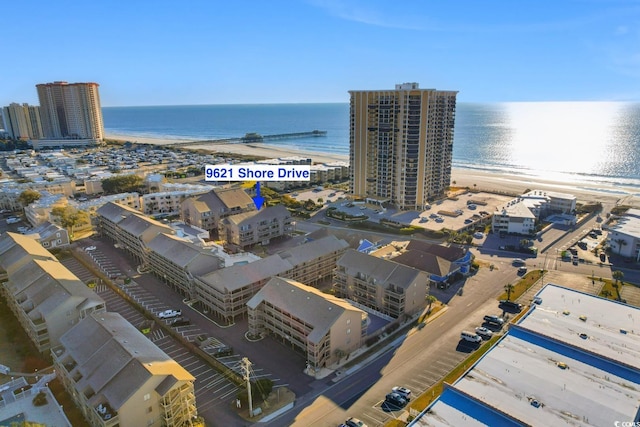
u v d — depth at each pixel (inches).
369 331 4252.0
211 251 5743.1
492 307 4768.7
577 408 2847.0
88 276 5762.8
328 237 5757.9
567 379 3147.1
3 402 3341.5
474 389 3031.5
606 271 5698.8
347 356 3890.3
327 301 3932.1
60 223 7524.6
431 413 2780.5
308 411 3233.3
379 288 4611.2
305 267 5270.7
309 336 3671.3
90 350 3388.3
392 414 3184.1
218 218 7504.9
